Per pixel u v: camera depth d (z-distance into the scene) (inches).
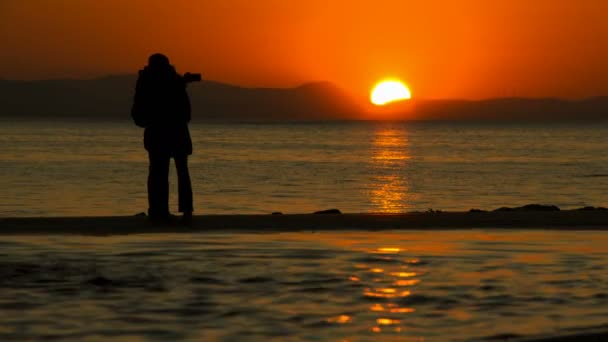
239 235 1257.4
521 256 1085.8
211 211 4020.7
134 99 1374.3
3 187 5383.9
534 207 1828.2
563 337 637.3
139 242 1183.6
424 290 881.5
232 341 694.5
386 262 1038.4
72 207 4153.5
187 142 1390.3
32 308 799.1
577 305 818.2
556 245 1178.6
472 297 851.4
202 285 902.4
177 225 1353.3
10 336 706.2
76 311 789.2
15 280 919.7
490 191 5452.8
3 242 1176.8
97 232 1275.8
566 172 7465.6
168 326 739.4
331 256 1080.2
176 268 993.5
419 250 1128.8
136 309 797.2
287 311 792.9
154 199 1406.3
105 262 1028.5
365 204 4451.3
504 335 710.5
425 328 735.1
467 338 702.5
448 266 1015.6
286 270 984.3
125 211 3959.2
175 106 1369.3
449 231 1315.2
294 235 1262.3
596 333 644.7
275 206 4313.5
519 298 847.1
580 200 4862.2
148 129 1382.9
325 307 809.5
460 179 6510.8
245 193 5152.6
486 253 1110.4
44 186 5482.3
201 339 700.7
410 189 5551.2
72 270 975.6
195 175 6776.6
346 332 722.2
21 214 3779.5
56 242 1180.5
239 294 861.2
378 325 745.6
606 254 1106.1
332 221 1416.1
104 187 5433.1
